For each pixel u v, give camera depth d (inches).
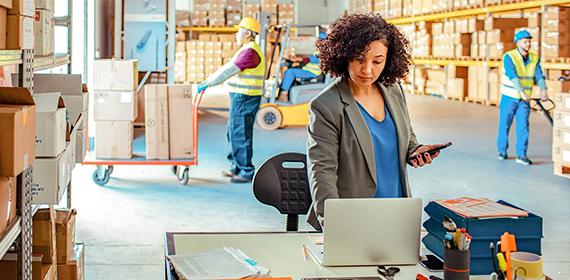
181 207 242.5
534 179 294.7
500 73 543.5
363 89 110.4
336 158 107.8
